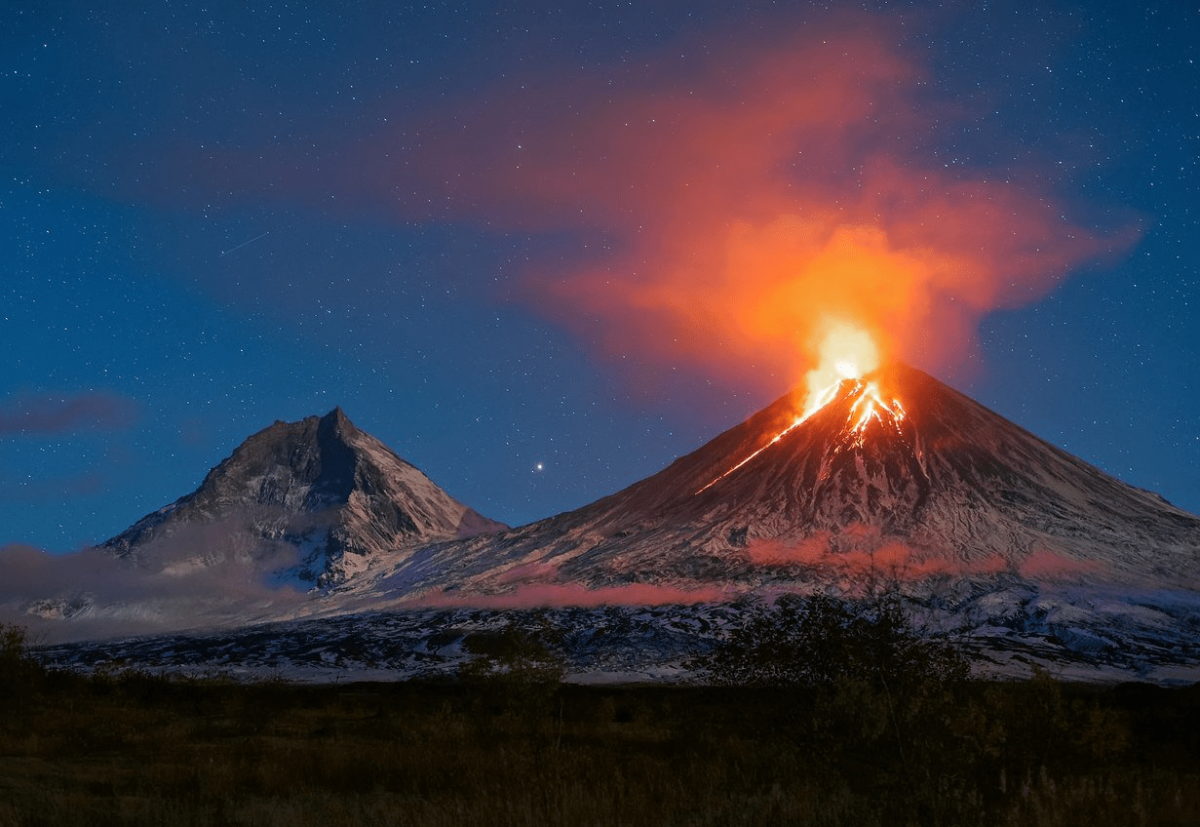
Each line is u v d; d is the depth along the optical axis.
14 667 52.50
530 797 19.02
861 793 18.70
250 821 18.38
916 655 22.23
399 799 21.34
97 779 25.02
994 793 18.61
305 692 76.88
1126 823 16.64
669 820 17.31
